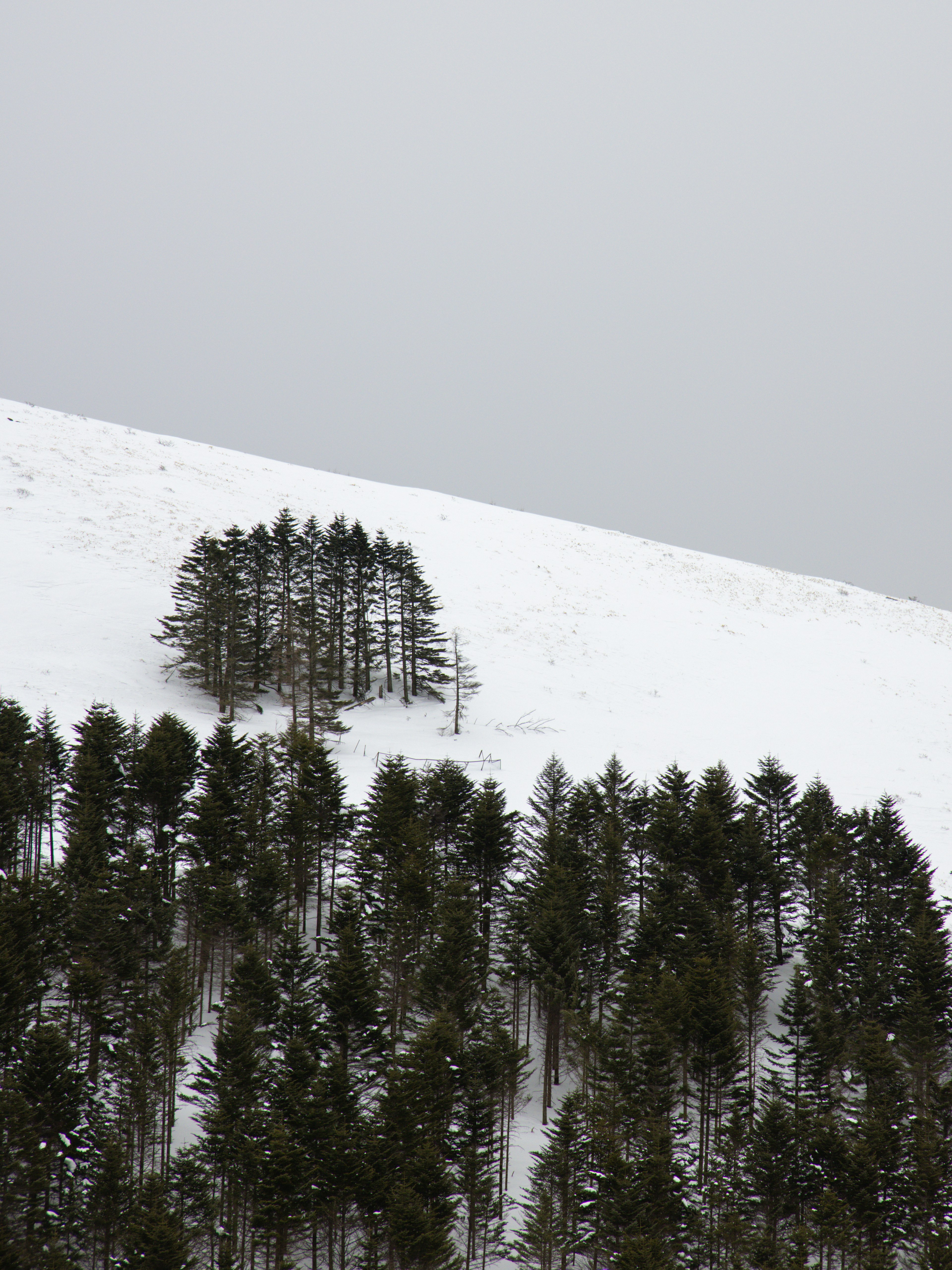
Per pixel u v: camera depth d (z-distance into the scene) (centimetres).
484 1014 2942
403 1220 2086
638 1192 2295
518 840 3691
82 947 2623
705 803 3891
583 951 3234
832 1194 2378
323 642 5884
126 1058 2388
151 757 3416
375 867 3369
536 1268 2345
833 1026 2948
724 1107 2880
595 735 5894
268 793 3681
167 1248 1939
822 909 3625
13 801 3153
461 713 5953
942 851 4678
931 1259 2319
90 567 6562
